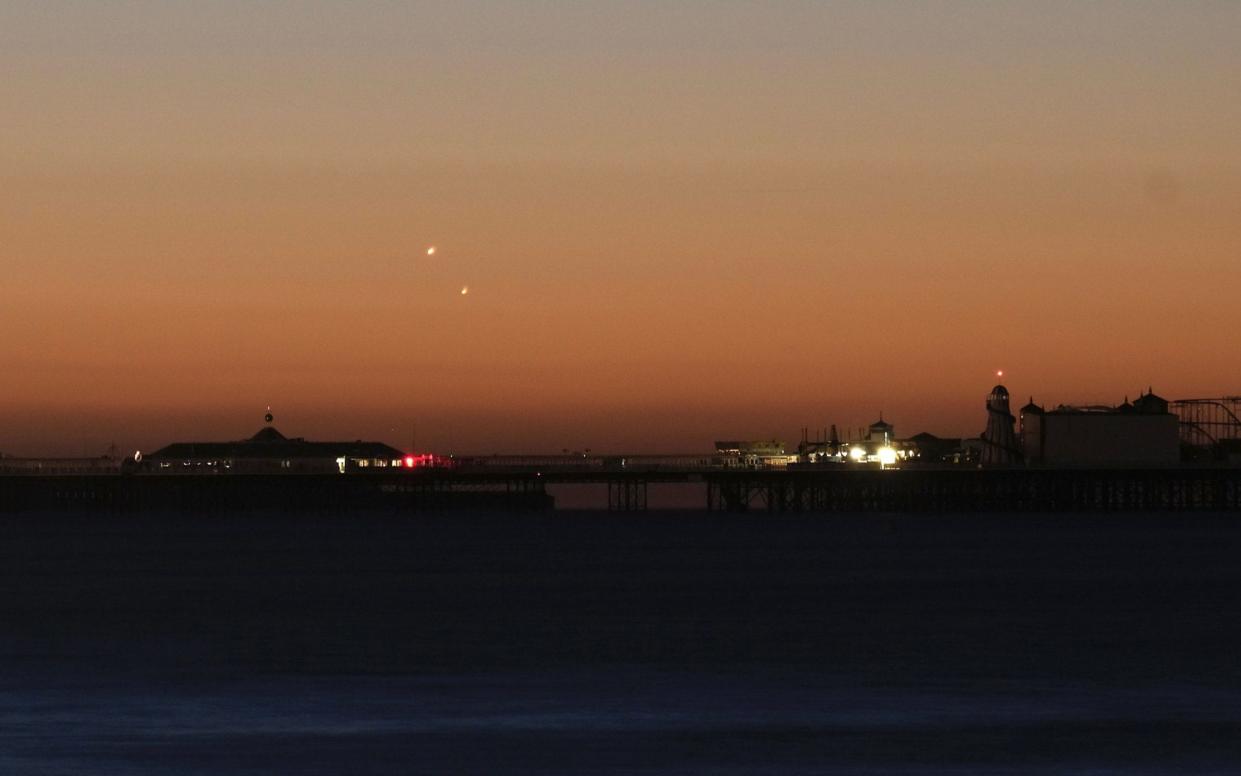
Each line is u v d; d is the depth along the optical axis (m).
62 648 112.50
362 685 96.88
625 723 85.56
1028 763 77.12
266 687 96.12
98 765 76.44
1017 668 103.12
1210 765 76.81
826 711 88.75
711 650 111.06
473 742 81.19
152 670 102.56
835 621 127.50
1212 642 114.69
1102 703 91.00
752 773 75.19
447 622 127.19
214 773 75.00
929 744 80.75
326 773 75.06
